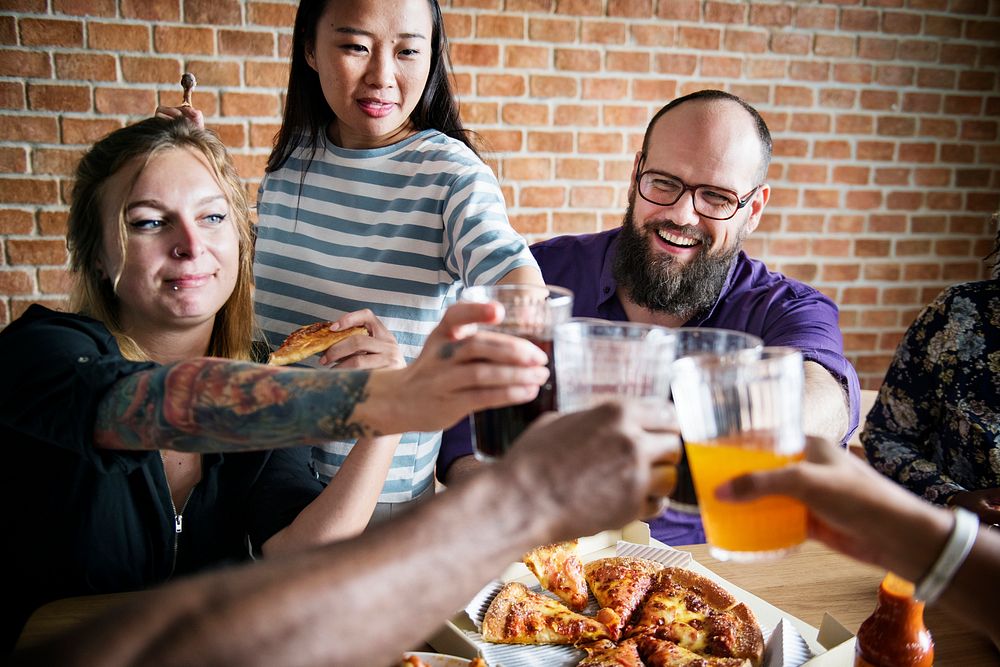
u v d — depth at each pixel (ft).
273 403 2.81
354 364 3.92
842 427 4.40
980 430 5.43
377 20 4.89
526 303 2.71
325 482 5.36
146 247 3.98
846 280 11.61
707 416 2.20
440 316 5.33
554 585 3.71
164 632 1.63
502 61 10.21
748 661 3.18
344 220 5.41
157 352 4.40
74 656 1.59
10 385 3.18
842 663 3.06
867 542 2.16
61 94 9.16
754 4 10.66
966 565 2.07
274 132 9.82
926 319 5.78
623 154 10.71
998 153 11.62
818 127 11.14
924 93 11.29
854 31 10.97
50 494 3.89
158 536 4.09
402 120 5.29
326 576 1.72
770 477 2.10
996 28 11.28
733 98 5.65
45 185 9.30
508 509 1.88
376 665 1.74
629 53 10.48
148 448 3.06
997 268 5.70
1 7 8.84
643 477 1.97
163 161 3.94
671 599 3.57
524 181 10.54
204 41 9.45
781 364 2.10
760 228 11.28
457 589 1.81
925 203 11.58
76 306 4.36
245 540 4.50
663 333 2.53
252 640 1.64
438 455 5.62
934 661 3.31
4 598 3.98
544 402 2.67
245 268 4.49
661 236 5.69
